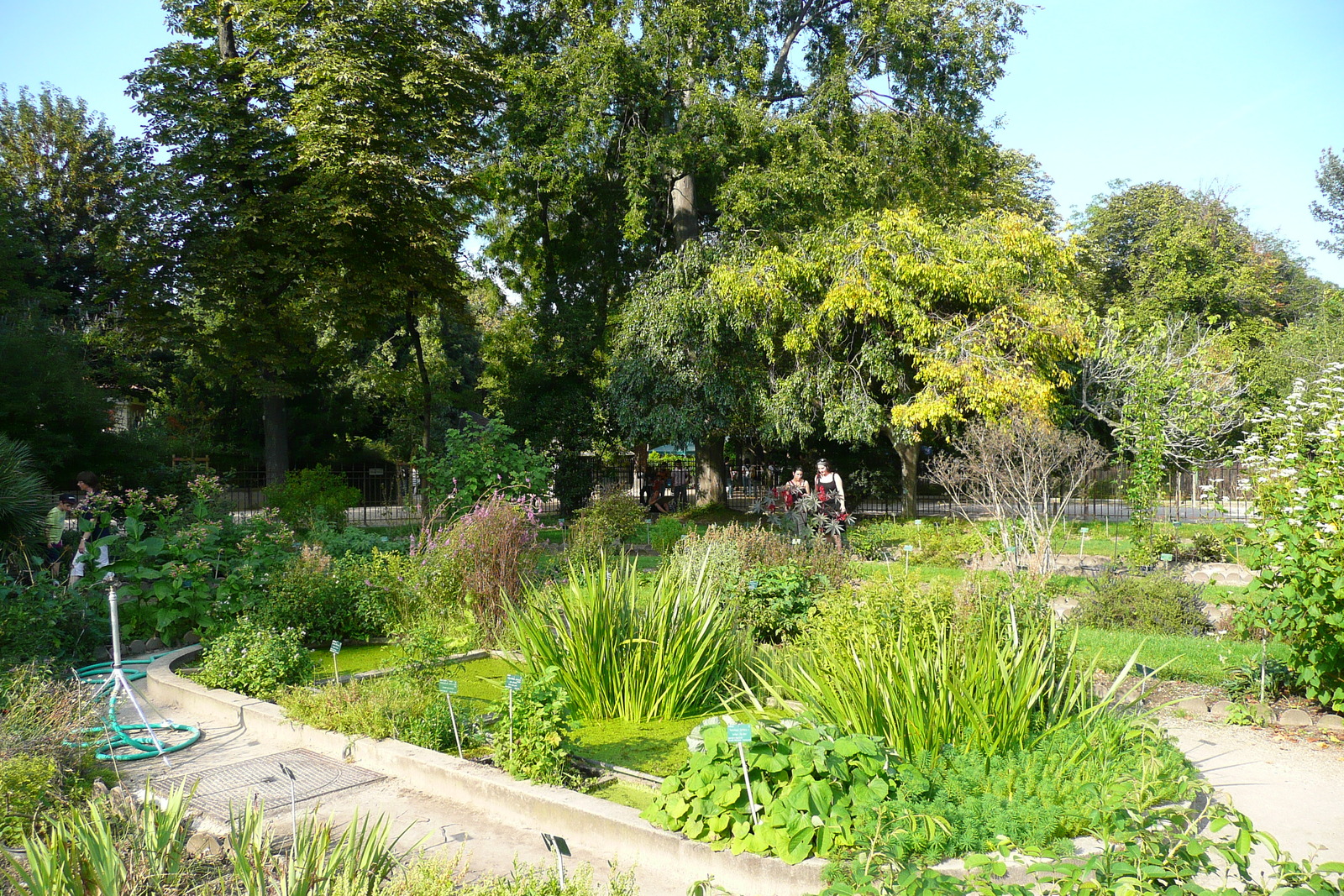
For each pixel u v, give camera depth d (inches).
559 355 1029.8
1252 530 270.5
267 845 138.1
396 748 217.0
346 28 790.5
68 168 1317.7
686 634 254.4
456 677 295.6
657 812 171.2
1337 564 239.0
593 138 890.1
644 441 943.7
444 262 917.8
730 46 895.7
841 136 916.6
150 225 821.2
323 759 227.0
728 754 169.2
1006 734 187.8
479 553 359.9
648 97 882.8
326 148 768.3
